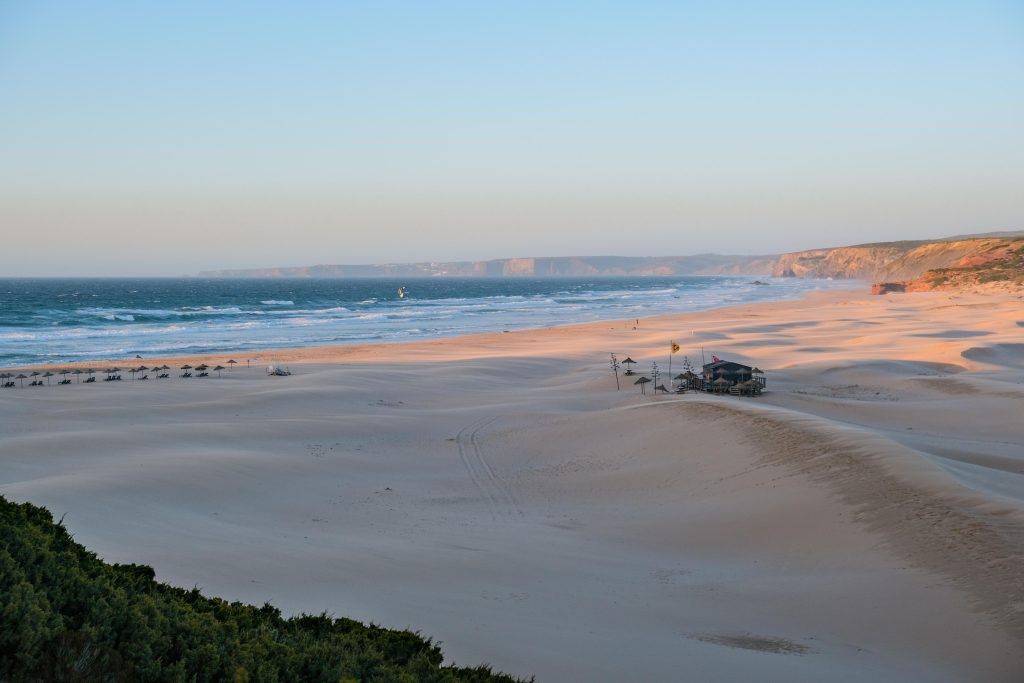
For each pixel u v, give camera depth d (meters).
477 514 27.20
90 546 20.12
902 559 19.62
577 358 74.06
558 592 18.59
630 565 21.34
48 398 47.62
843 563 20.23
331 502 28.11
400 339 97.75
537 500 29.53
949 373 62.56
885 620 16.75
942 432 42.19
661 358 73.00
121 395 49.38
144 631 7.11
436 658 9.80
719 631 16.38
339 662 8.22
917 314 115.12
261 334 101.88
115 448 34.19
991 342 73.75
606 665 13.73
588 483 31.89
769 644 15.66
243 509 26.30
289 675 7.61
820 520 23.31
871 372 60.78
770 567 20.94
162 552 20.14
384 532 24.14
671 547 23.39
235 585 17.73
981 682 13.85
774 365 68.12
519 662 13.51
